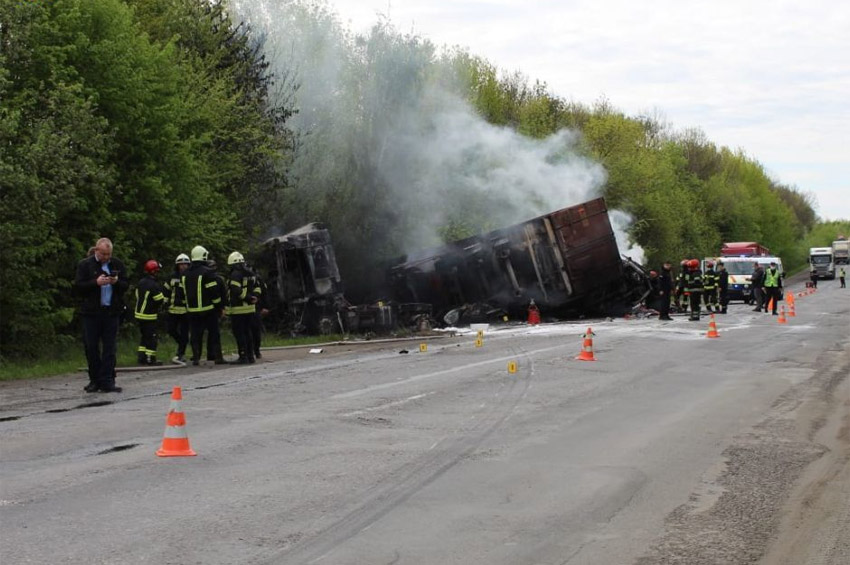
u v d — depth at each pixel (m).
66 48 21.34
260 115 29.73
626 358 17.70
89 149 20.05
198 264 17.61
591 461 8.55
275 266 26.44
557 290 30.06
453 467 8.19
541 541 6.05
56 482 7.40
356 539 6.01
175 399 8.52
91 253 13.88
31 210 18.31
